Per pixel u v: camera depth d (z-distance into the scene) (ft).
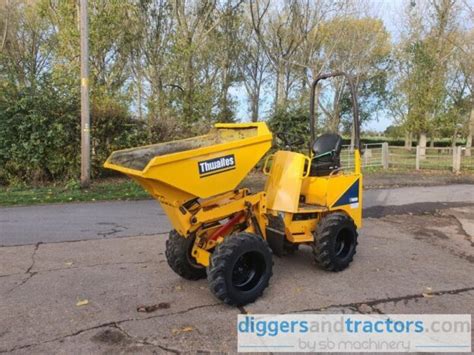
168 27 55.93
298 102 56.70
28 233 24.12
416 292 16.01
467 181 48.75
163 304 14.85
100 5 48.44
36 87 40.63
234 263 14.32
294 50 75.36
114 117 44.01
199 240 15.44
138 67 55.83
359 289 16.24
